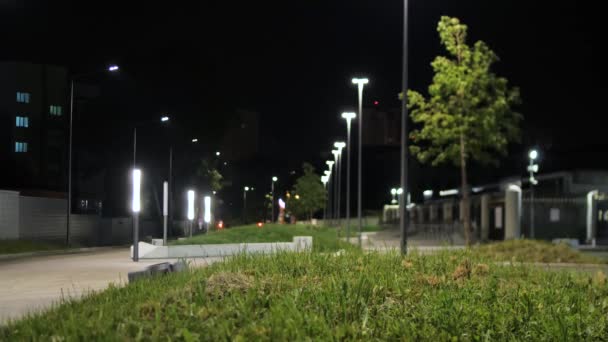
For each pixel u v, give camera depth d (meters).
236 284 8.31
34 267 24.89
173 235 77.44
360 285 7.78
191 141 75.00
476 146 34.34
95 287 15.94
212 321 6.28
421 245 43.50
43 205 45.34
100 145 75.25
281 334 5.65
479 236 45.25
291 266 10.45
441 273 10.52
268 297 7.42
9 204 39.66
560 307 7.25
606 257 29.80
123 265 25.89
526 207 44.03
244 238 35.41
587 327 6.27
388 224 83.75
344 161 133.75
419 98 34.22
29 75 77.69
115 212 80.06
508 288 8.90
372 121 87.31
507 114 34.59
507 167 71.25
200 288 7.77
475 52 33.38
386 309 7.09
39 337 6.10
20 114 77.44
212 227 83.44
